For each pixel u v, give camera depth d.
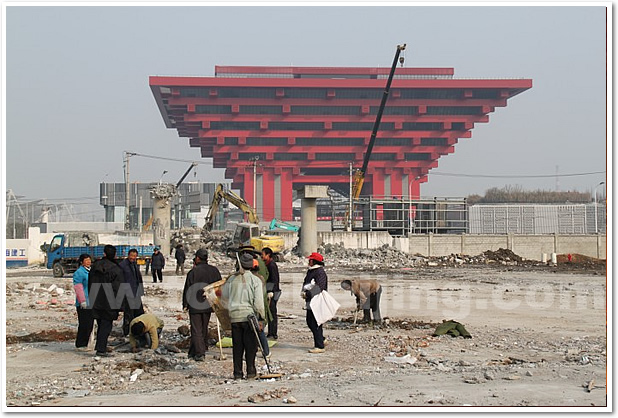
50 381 10.60
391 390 9.30
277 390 9.41
